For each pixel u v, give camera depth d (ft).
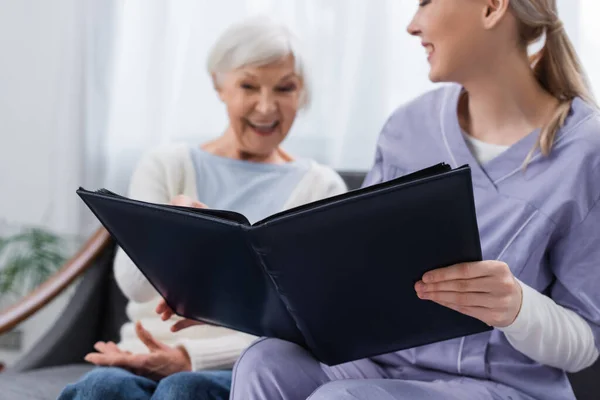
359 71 6.56
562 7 5.80
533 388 3.75
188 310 4.01
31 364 5.85
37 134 7.70
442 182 2.77
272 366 3.57
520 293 3.33
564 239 3.79
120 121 7.34
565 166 3.79
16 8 7.68
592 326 3.76
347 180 6.00
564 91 4.05
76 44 7.34
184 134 7.19
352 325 3.39
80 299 6.15
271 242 2.98
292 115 5.33
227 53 5.18
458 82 4.05
